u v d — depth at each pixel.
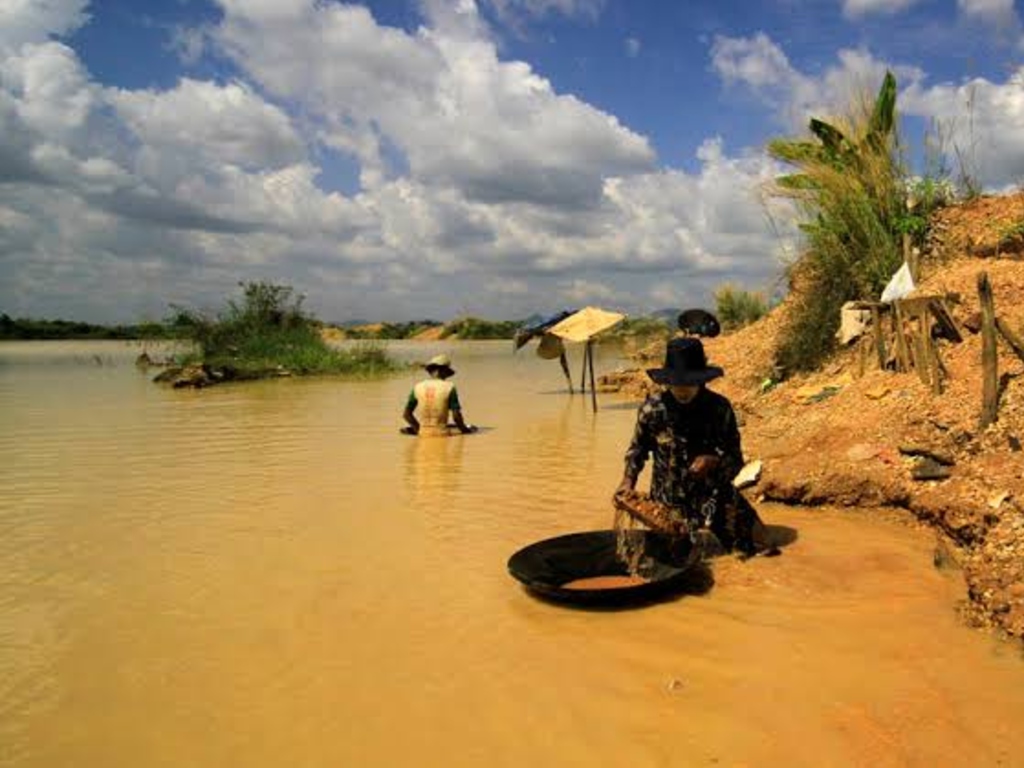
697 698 3.11
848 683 3.18
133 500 6.32
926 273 9.31
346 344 39.38
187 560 4.82
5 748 2.84
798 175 10.42
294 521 5.68
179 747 2.84
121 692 3.22
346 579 4.48
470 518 5.75
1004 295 7.49
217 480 7.06
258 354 22.47
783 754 2.72
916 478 5.31
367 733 2.91
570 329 12.62
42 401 14.12
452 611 4.01
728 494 4.70
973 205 9.88
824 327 9.82
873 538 4.96
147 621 3.91
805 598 4.07
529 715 3.02
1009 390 5.72
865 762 2.66
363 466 7.68
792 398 8.73
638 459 4.93
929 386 6.49
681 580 4.39
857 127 10.20
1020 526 4.18
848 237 10.05
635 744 2.81
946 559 4.37
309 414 12.04
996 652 3.38
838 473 5.71
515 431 9.97
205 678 3.33
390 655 3.53
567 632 3.74
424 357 29.28
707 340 15.20
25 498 6.41
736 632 3.70
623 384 15.55
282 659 3.49
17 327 62.12
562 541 4.59
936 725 2.85
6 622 3.91
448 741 2.85
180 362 23.23
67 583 4.44
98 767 2.72
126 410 12.65
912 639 3.54
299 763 2.73
